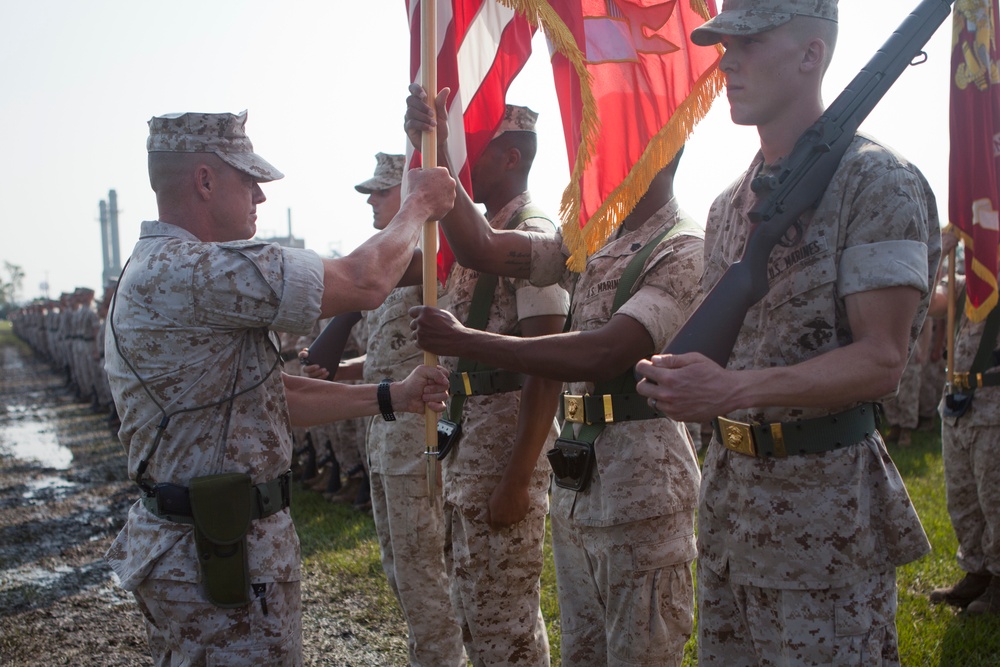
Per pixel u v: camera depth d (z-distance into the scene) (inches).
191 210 93.8
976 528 165.9
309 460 336.5
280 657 88.6
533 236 117.1
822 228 76.7
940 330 362.0
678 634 105.2
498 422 121.0
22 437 515.2
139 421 89.1
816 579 77.3
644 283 103.0
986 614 159.8
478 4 121.0
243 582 86.0
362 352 292.5
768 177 74.5
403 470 140.6
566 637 113.3
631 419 103.4
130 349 88.3
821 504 77.8
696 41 81.1
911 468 281.4
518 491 115.0
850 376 71.1
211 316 86.2
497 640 120.6
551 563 201.9
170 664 92.1
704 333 71.2
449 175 104.1
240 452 88.4
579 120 105.4
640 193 102.3
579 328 111.1
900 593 174.1
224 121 94.3
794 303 78.2
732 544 82.4
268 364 91.9
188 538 87.2
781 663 79.7
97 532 283.4
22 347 1774.1
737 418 82.0
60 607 207.6
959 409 164.4
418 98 104.3
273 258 87.0
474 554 120.3
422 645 142.6
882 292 73.5
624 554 102.4
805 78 78.7
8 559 252.4
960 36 140.1
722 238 89.7
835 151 76.0
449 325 104.0
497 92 122.0
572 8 104.0
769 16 76.2
